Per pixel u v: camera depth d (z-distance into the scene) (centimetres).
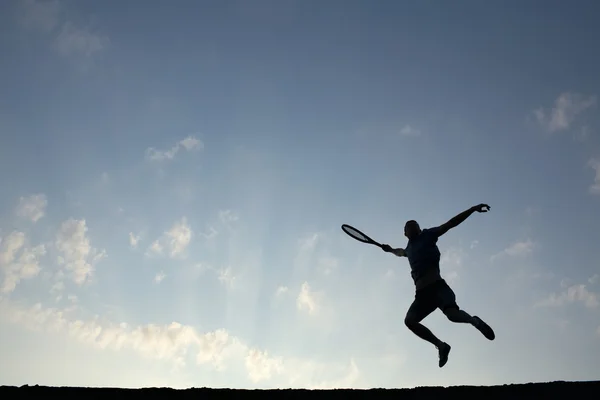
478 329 766
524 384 650
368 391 648
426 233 822
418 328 805
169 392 621
